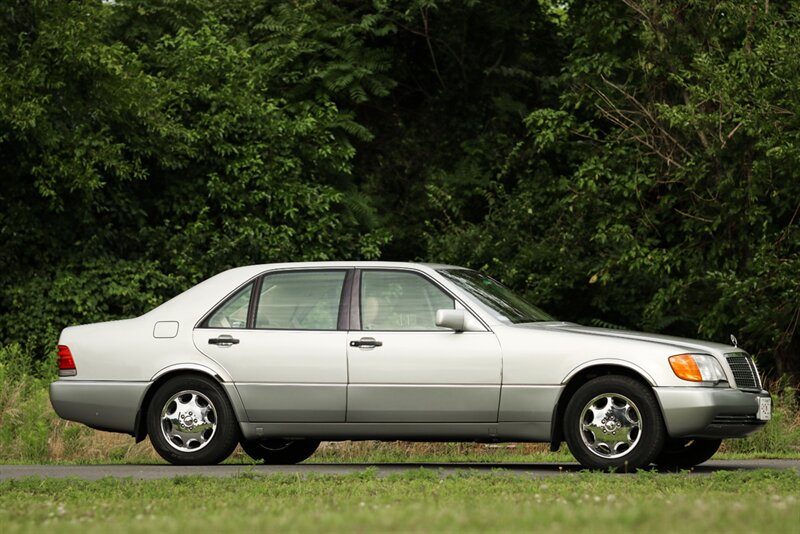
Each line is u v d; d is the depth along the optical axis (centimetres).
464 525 691
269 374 1484
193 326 1523
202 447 1503
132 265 3247
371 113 4031
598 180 2989
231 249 3291
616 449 1383
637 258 2777
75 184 3039
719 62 2739
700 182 2723
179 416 1514
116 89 3147
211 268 3291
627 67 2955
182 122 3444
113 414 1532
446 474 1326
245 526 715
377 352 1457
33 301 3142
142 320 1552
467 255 3403
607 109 3016
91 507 944
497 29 3988
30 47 3064
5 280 3162
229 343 1502
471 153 3809
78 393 1543
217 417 1502
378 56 3762
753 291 2508
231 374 1496
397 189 3972
